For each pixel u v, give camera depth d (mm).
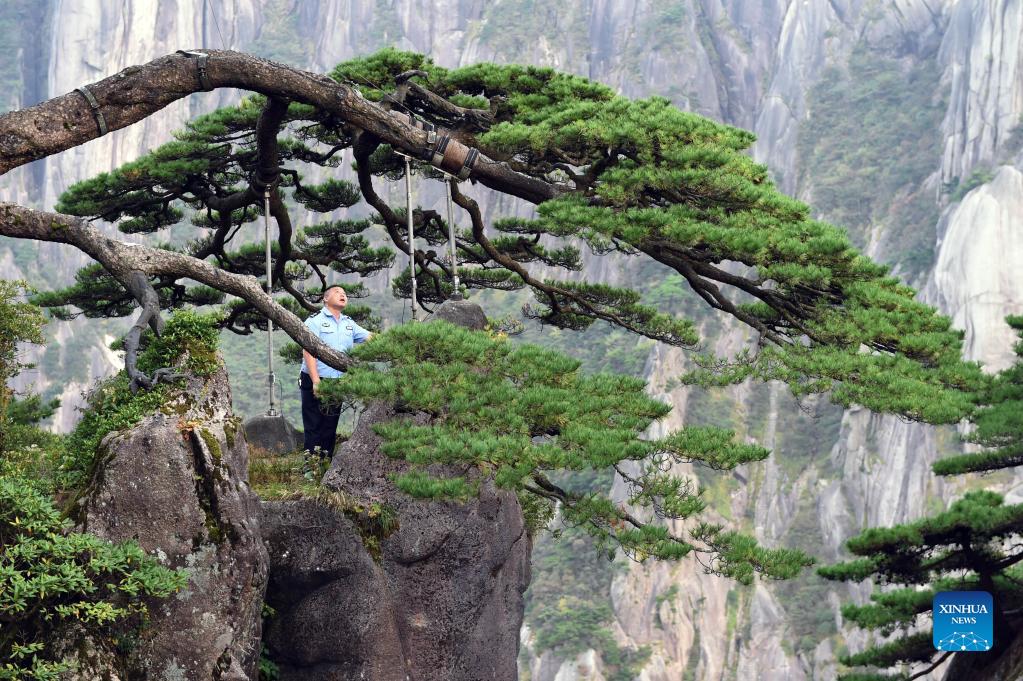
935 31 196375
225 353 139125
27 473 12734
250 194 22375
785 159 199125
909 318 15734
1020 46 169250
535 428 12195
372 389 11688
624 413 12328
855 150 190625
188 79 15250
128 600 10031
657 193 17344
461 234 25953
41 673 9180
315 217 179125
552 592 125812
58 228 13062
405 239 24094
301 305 26641
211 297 25906
